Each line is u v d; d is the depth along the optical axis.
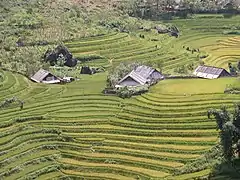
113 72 120.31
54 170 77.00
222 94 95.69
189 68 131.12
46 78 119.00
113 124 89.62
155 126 86.44
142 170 73.94
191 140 80.19
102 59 140.75
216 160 72.81
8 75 119.81
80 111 96.19
